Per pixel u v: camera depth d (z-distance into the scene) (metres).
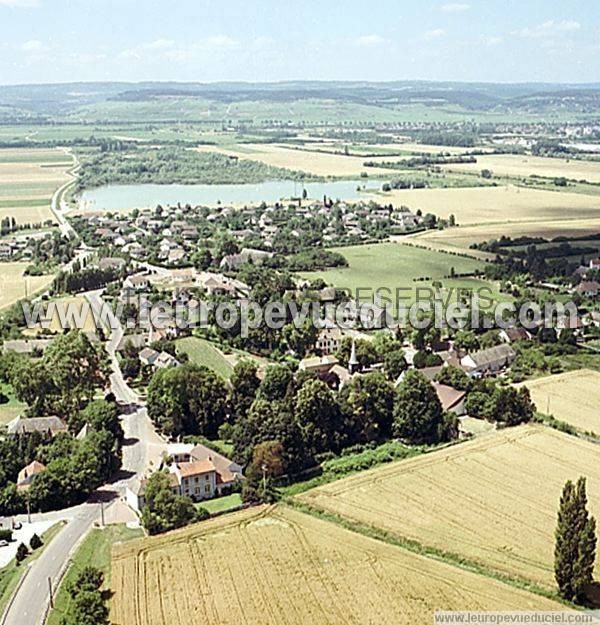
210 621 130.50
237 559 148.88
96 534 160.00
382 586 139.50
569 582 135.12
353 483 180.25
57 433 198.88
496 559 148.12
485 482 180.00
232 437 198.25
